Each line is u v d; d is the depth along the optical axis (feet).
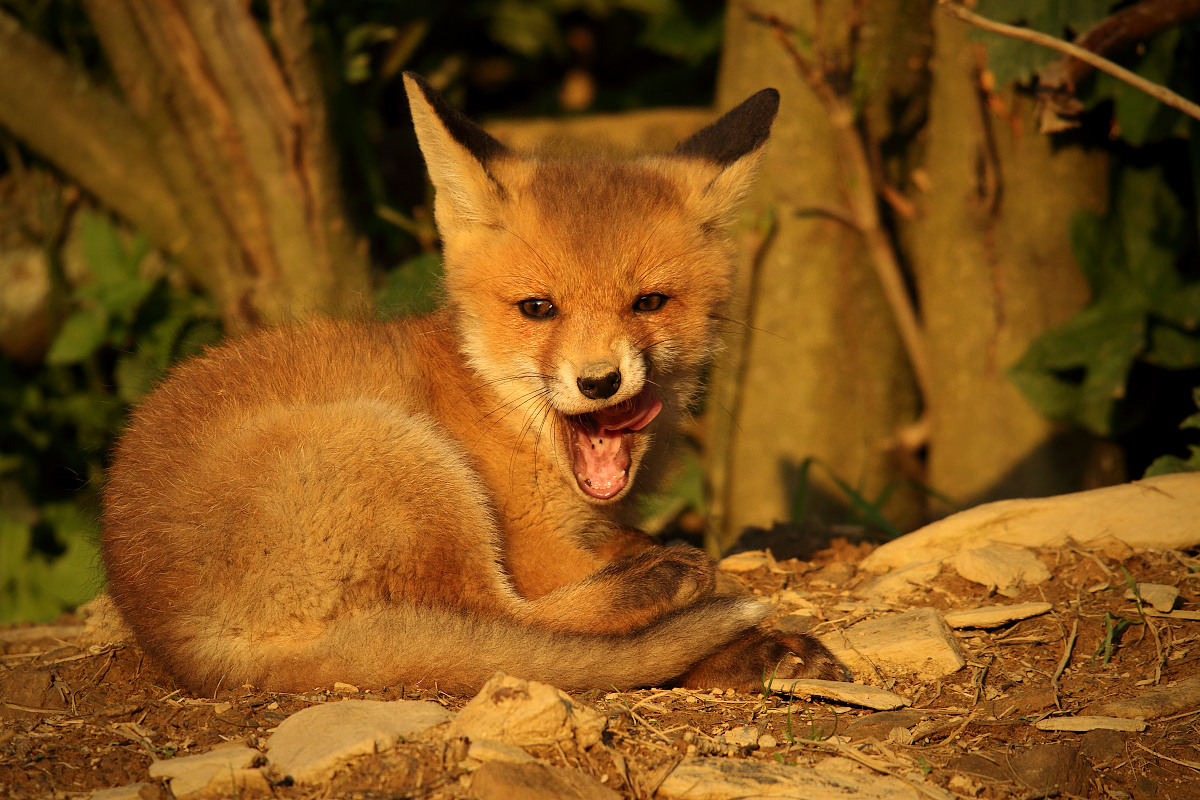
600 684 19.25
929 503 40.16
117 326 44.83
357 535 20.11
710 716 18.78
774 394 40.27
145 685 21.42
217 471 20.77
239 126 38.68
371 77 48.01
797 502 33.76
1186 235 35.01
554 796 14.92
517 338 23.71
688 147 26.84
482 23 65.62
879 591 24.30
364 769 15.75
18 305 47.19
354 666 19.24
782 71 38.24
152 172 44.24
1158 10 29.48
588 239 23.31
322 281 40.68
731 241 26.30
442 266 28.43
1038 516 25.18
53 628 28.60
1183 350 34.71
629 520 27.04
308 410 21.66
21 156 47.47
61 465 46.70
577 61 68.69
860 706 19.21
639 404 24.40
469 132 25.05
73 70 43.21
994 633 21.75
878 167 38.83
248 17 37.58
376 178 45.80
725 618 19.75
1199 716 18.22
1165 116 32.83
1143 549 23.98
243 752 16.16
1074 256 35.29
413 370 24.56
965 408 37.78
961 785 16.24
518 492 23.39
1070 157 35.65
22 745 17.69
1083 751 17.38
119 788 16.02
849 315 39.55
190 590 20.31
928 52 37.91
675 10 61.41
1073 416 35.53
